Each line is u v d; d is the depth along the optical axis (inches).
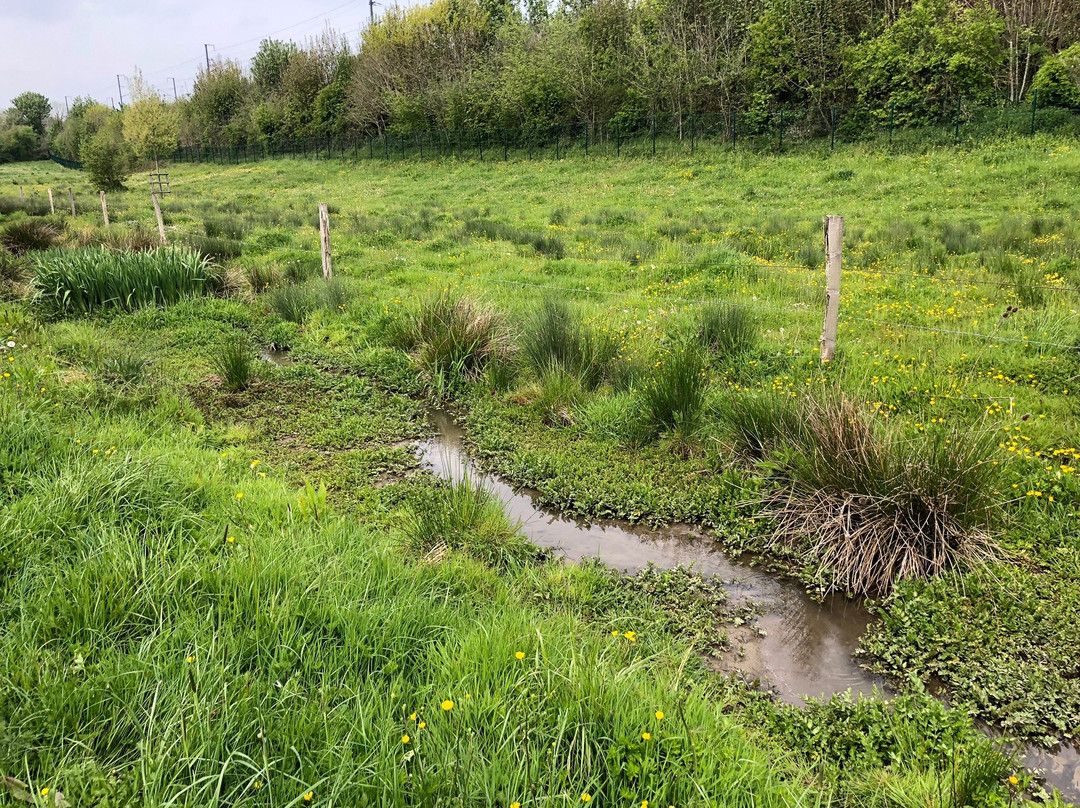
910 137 1061.8
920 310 339.9
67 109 4284.0
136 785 83.6
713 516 196.4
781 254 515.5
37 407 204.5
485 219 780.0
